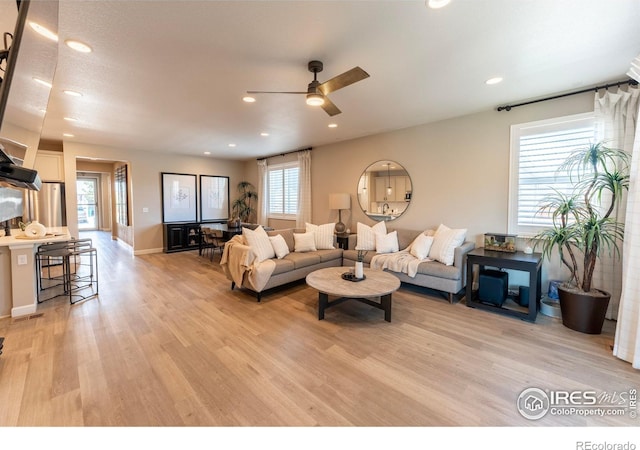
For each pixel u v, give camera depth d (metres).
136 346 2.55
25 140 1.32
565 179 3.37
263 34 2.16
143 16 1.93
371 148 5.36
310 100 2.57
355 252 4.77
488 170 3.96
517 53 2.45
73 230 5.98
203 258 6.54
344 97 3.45
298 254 4.57
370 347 2.56
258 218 8.17
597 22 2.02
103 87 3.08
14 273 3.15
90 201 11.80
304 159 6.59
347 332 2.85
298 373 2.17
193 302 3.68
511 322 3.08
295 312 3.36
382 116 4.19
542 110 3.49
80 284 4.43
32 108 1.16
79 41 2.22
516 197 3.74
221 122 4.45
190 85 3.05
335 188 6.05
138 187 6.89
